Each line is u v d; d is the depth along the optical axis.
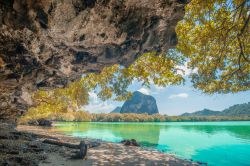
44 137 19.52
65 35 5.47
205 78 14.91
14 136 16.02
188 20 12.14
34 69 6.87
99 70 8.34
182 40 12.73
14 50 5.64
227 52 13.80
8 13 4.51
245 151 18.27
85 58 7.16
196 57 14.24
